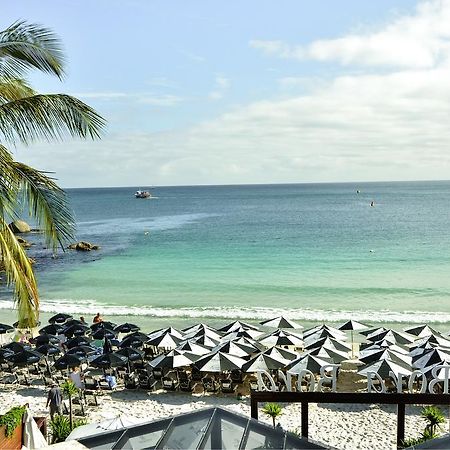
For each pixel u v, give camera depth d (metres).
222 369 21.14
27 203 11.54
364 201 180.00
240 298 40.53
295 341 24.84
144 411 19.75
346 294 41.06
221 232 88.50
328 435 17.50
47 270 55.69
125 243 77.00
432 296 40.16
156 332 26.17
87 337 28.41
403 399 13.87
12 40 11.50
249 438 8.00
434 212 125.56
